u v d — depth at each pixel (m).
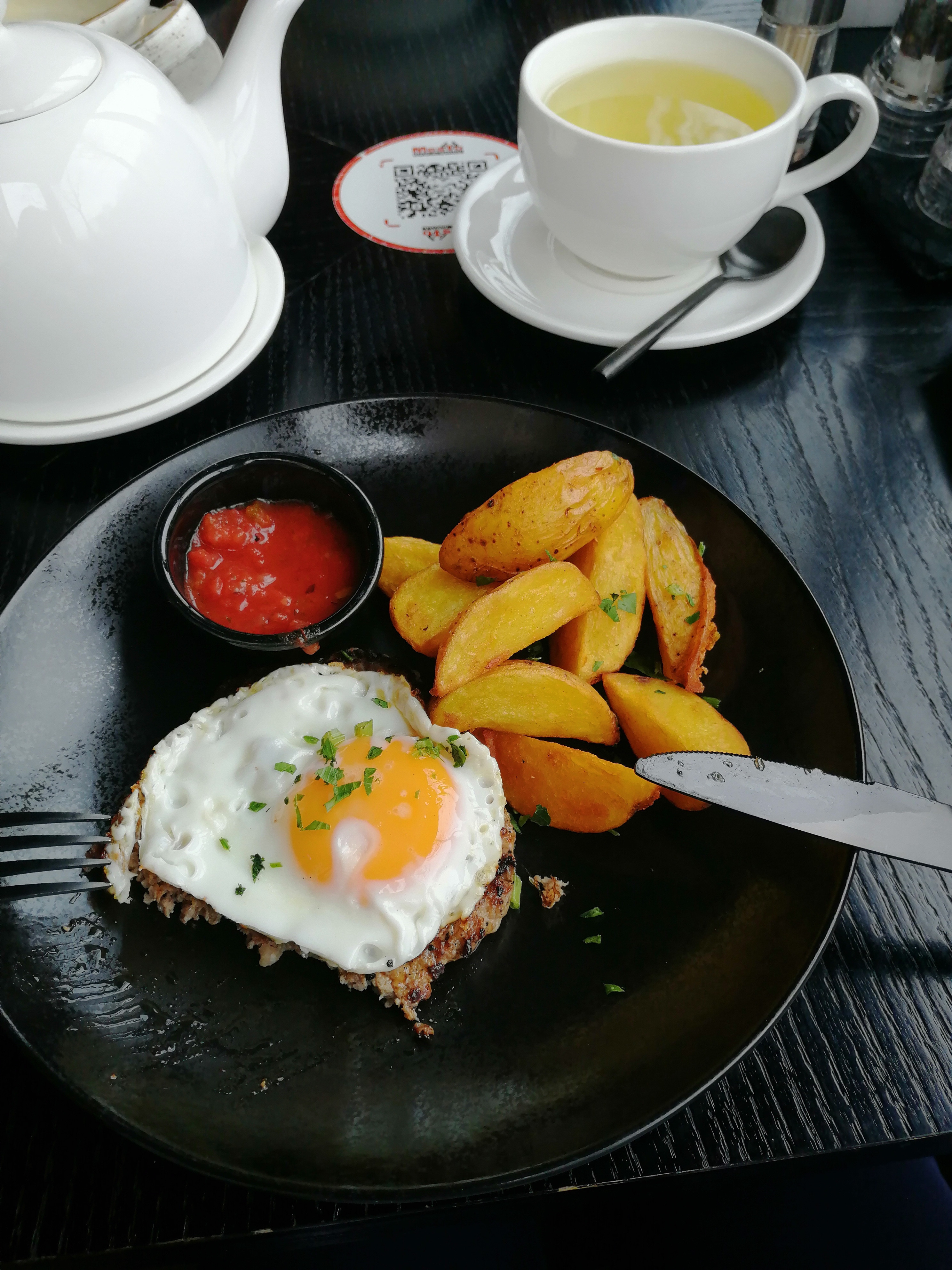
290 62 0.53
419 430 0.35
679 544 0.31
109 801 0.28
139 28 0.42
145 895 0.26
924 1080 0.25
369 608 0.32
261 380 0.39
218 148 0.34
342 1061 0.24
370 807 0.27
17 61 0.29
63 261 0.30
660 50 0.40
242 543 0.32
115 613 0.31
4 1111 0.23
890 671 0.32
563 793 0.27
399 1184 0.21
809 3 0.45
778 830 0.27
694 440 0.38
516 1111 0.23
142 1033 0.24
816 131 0.49
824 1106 0.24
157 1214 0.22
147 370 0.33
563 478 0.28
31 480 0.36
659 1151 0.24
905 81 0.46
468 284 0.43
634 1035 0.24
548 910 0.26
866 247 0.45
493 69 0.52
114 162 0.30
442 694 0.28
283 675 0.30
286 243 0.44
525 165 0.38
